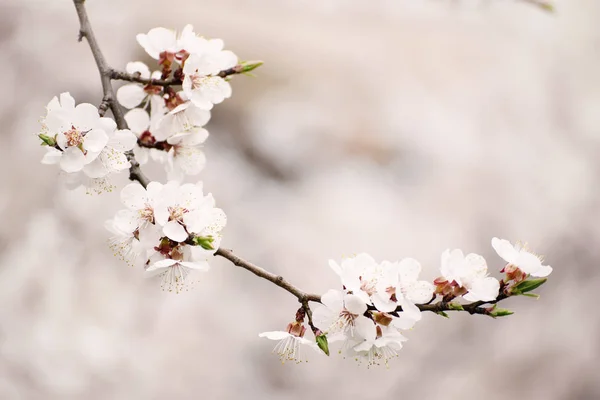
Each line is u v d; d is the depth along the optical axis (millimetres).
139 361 1908
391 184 2646
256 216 2422
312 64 2865
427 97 2871
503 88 2910
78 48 2398
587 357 2225
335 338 1059
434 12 3146
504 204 2613
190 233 1060
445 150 2744
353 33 3074
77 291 1906
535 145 2750
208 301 2111
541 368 2207
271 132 2613
